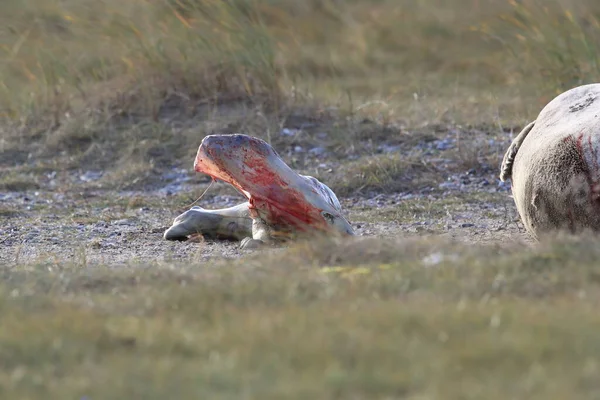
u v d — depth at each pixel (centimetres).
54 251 2914
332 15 6925
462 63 5859
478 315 1728
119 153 4244
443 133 4312
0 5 5328
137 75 4628
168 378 1491
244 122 4384
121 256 2773
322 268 2214
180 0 4794
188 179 4009
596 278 1980
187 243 2967
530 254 2133
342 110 4512
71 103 4591
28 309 1922
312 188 2753
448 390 1409
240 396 1411
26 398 1444
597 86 2570
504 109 4581
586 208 2375
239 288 1992
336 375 1472
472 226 3130
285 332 1673
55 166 4188
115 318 1831
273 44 5172
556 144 2434
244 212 2961
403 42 6512
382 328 1684
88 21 4906
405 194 3747
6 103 4672
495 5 6762
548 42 4744
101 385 1473
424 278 2025
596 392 1397
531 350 1549
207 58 4644
